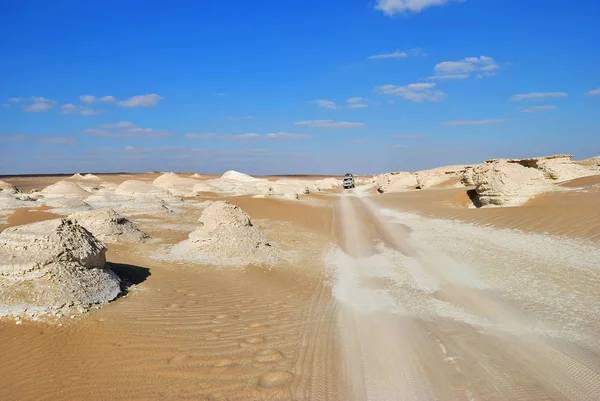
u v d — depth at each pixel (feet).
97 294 26.21
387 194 160.66
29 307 23.20
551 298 30.22
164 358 18.99
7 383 16.47
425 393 16.48
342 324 24.94
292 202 122.83
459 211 81.82
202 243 47.50
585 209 58.44
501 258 44.50
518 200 77.61
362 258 49.62
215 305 27.94
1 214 82.94
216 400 15.65
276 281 36.99
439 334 23.22
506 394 16.44
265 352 20.22
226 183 253.85
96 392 15.96
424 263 45.27
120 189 116.26
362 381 17.44
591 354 20.38
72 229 27.94
